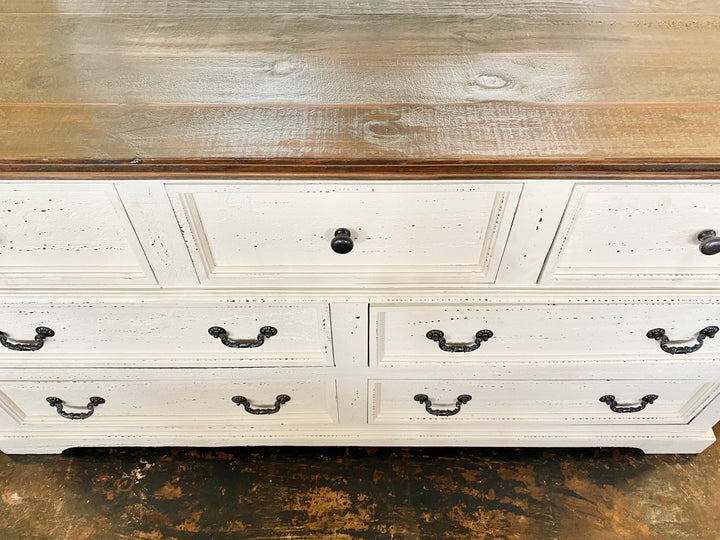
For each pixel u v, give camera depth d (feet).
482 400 3.50
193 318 2.85
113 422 3.67
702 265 2.53
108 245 2.45
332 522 3.65
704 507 3.71
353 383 3.32
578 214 2.28
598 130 2.14
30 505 3.72
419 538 3.58
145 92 2.35
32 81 2.42
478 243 2.42
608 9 2.93
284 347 3.07
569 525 3.64
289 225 2.33
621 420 3.65
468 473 3.87
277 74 2.46
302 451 3.99
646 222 2.33
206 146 2.07
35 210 2.27
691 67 2.49
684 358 3.10
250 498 3.76
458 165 2.02
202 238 2.39
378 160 2.02
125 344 3.03
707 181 2.11
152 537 3.59
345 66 2.51
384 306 2.75
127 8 2.96
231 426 3.72
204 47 2.65
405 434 3.76
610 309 2.78
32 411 3.57
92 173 2.07
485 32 2.76
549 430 3.75
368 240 2.40
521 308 2.77
